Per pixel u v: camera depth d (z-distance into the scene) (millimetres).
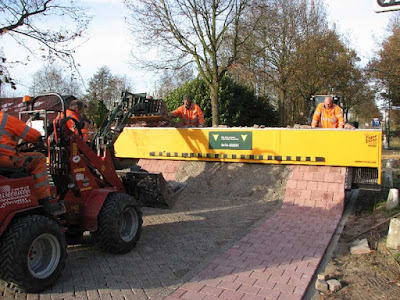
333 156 8047
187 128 9438
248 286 4230
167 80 18125
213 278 4453
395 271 4680
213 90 18000
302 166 8414
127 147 10109
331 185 7863
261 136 8680
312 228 6367
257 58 20938
